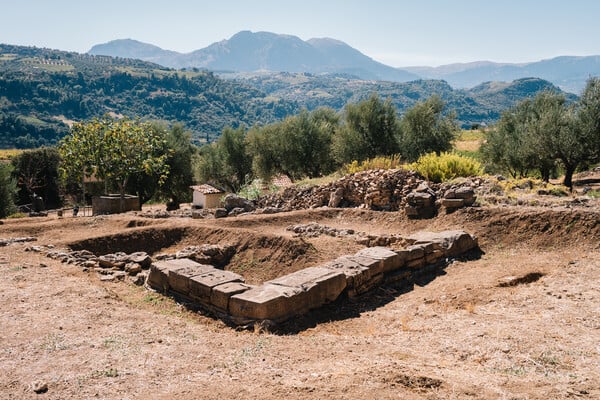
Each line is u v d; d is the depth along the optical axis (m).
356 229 15.03
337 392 4.61
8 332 6.46
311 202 18.69
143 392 4.77
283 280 8.39
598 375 5.14
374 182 16.95
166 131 39.34
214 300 8.01
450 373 5.26
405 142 32.31
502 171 32.84
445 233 11.84
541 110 29.98
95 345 6.07
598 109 22.69
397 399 4.49
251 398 4.54
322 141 36.28
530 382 4.99
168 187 38.72
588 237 10.92
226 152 42.97
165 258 12.16
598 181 28.62
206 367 5.45
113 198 23.77
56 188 45.12
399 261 10.20
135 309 7.90
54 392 4.79
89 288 8.77
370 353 6.02
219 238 13.74
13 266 10.31
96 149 24.20
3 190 31.92
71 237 14.20
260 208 19.83
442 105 32.72
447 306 8.10
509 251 11.46
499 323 6.96
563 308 7.42
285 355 5.89
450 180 16.38
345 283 8.78
